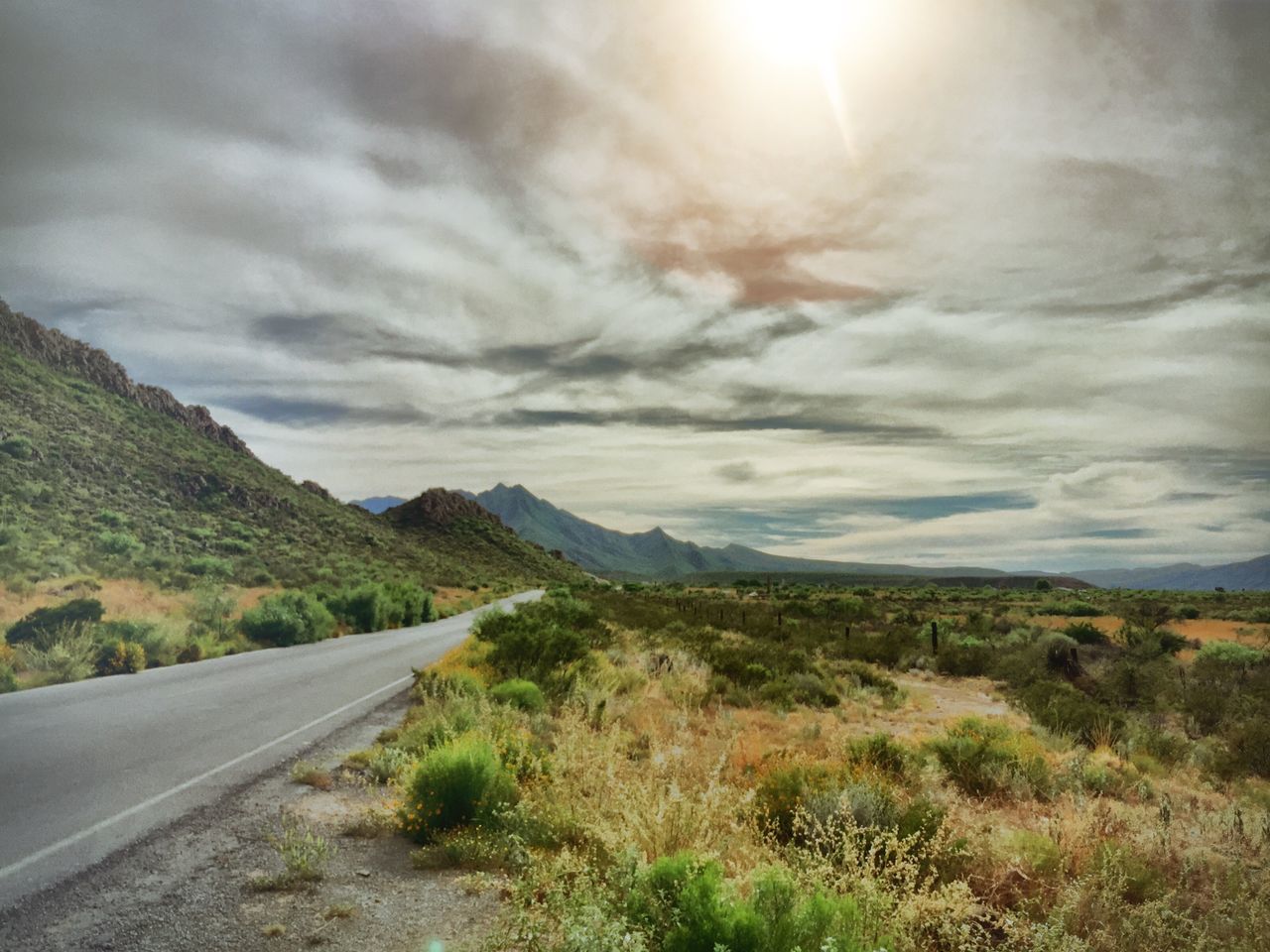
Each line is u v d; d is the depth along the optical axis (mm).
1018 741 9812
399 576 70375
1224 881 5172
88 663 16297
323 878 4969
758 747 8594
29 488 47812
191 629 22859
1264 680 17734
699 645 22953
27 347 87312
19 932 3969
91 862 5090
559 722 10070
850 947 3230
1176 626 40156
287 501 87938
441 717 8852
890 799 5891
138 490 63500
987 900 4793
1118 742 11969
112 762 8039
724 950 3039
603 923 3338
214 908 4391
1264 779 10219
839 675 20641
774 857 4594
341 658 19812
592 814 5230
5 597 23344
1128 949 4047
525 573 147375
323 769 8062
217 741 9312
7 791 6750
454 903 4570
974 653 24406
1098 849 5152
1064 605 55562
